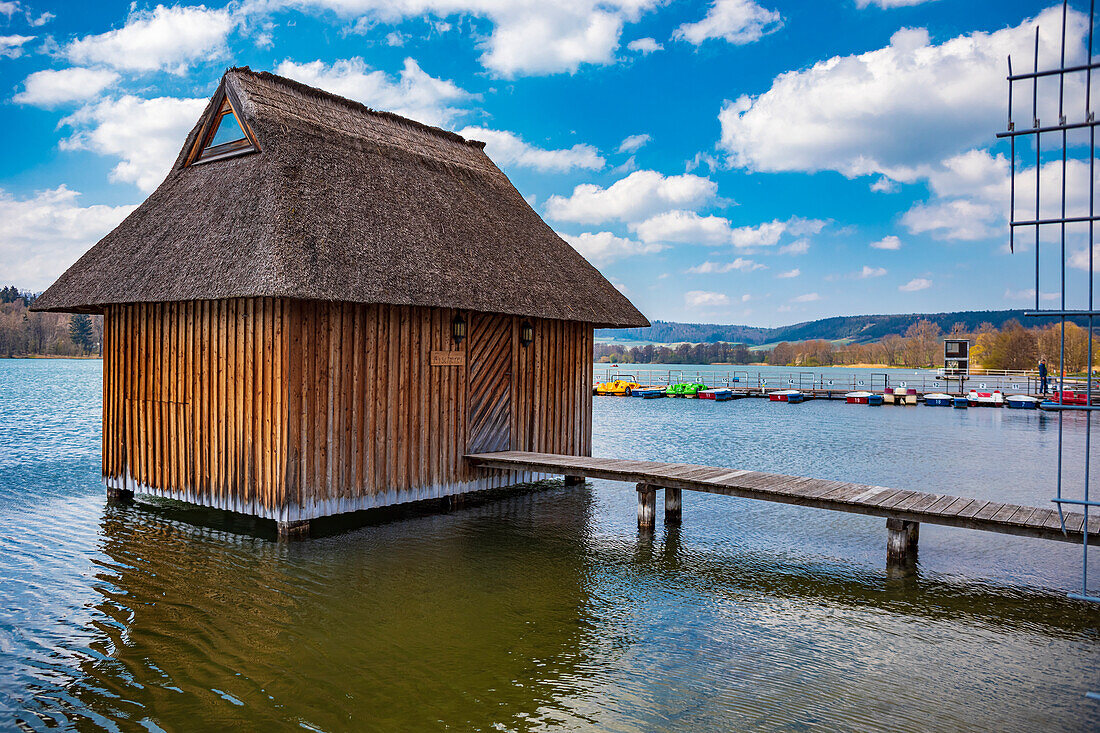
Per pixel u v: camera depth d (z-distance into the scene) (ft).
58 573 30.19
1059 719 19.19
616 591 29.40
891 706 19.83
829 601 28.43
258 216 34.24
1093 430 98.94
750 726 18.63
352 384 36.42
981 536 38.88
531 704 19.69
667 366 649.20
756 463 66.13
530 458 42.45
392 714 18.99
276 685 20.54
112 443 42.42
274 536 36.37
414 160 46.06
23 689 20.04
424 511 43.21
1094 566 33.24
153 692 19.98
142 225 40.93
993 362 271.90
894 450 76.23
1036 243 11.09
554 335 49.98
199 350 37.29
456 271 39.75
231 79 39.27
